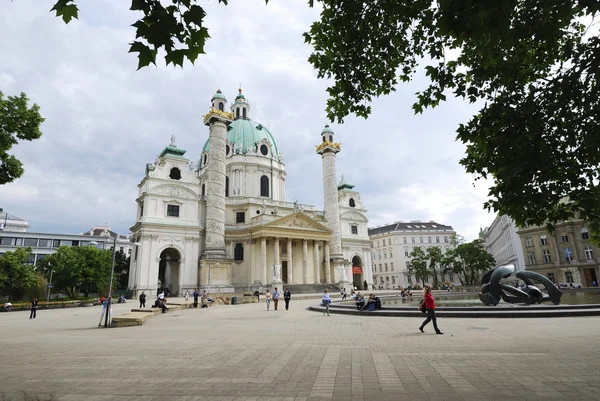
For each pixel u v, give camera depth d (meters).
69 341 13.36
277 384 6.85
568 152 7.02
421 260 87.44
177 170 58.34
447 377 7.07
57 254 54.25
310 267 66.69
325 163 70.25
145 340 13.12
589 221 7.05
